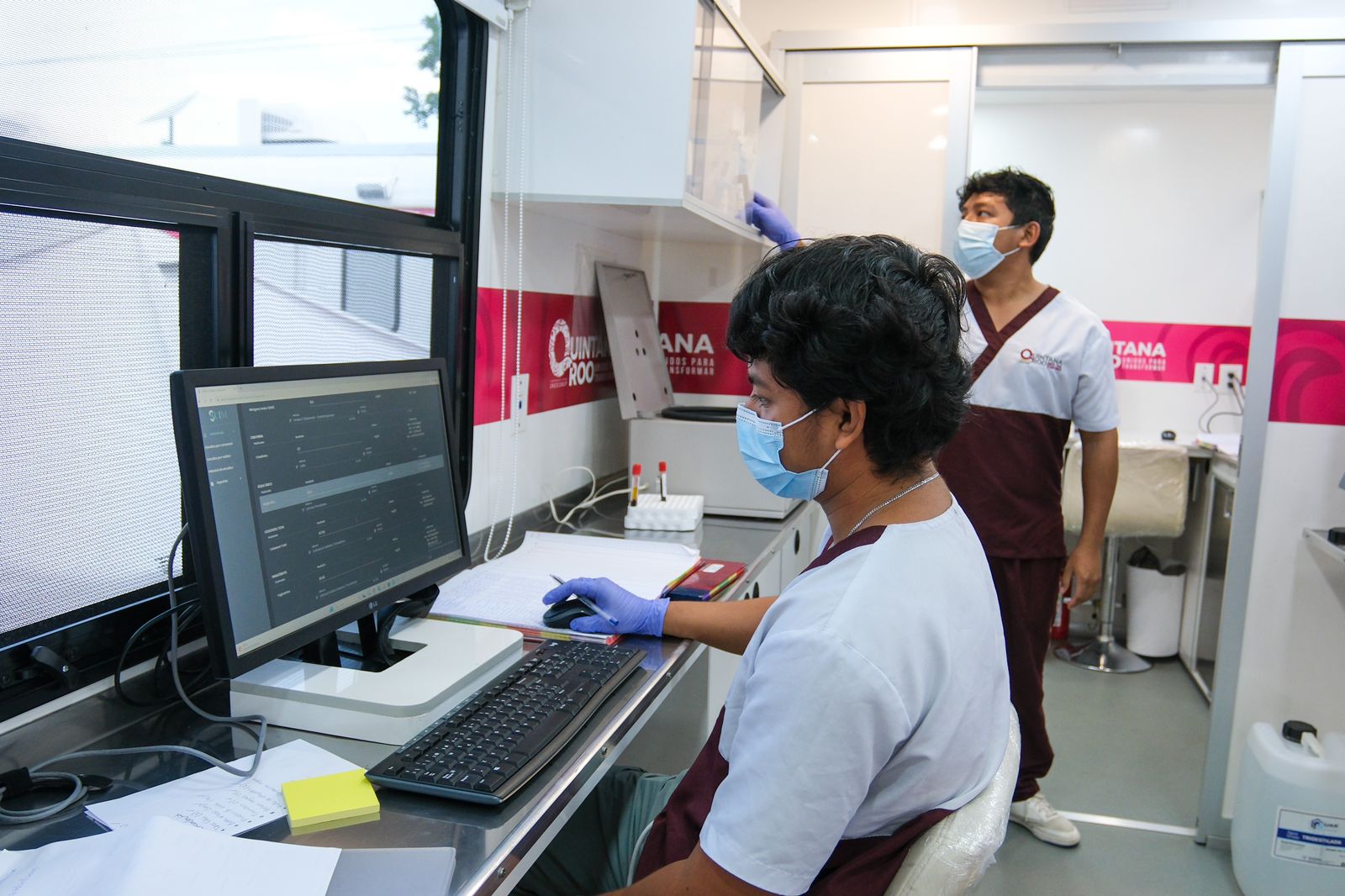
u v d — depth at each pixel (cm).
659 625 151
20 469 113
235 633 106
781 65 298
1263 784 237
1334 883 229
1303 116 246
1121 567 430
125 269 124
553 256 236
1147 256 404
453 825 96
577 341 254
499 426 214
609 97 196
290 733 118
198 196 130
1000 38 282
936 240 295
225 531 107
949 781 92
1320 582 256
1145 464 360
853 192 298
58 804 98
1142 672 390
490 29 196
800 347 93
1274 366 252
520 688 123
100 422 123
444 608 158
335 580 124
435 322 193
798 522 260
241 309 140
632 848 137
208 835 89
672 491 255
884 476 99
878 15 305
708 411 263
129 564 129
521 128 201
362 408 132
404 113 183
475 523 206
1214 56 272
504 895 92
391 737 115
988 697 97
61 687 119
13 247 110
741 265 302
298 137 156
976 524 233
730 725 104
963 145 289
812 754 85
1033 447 232
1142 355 409
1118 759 313
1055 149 408
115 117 124
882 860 92
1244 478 257
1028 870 251
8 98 110
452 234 190
